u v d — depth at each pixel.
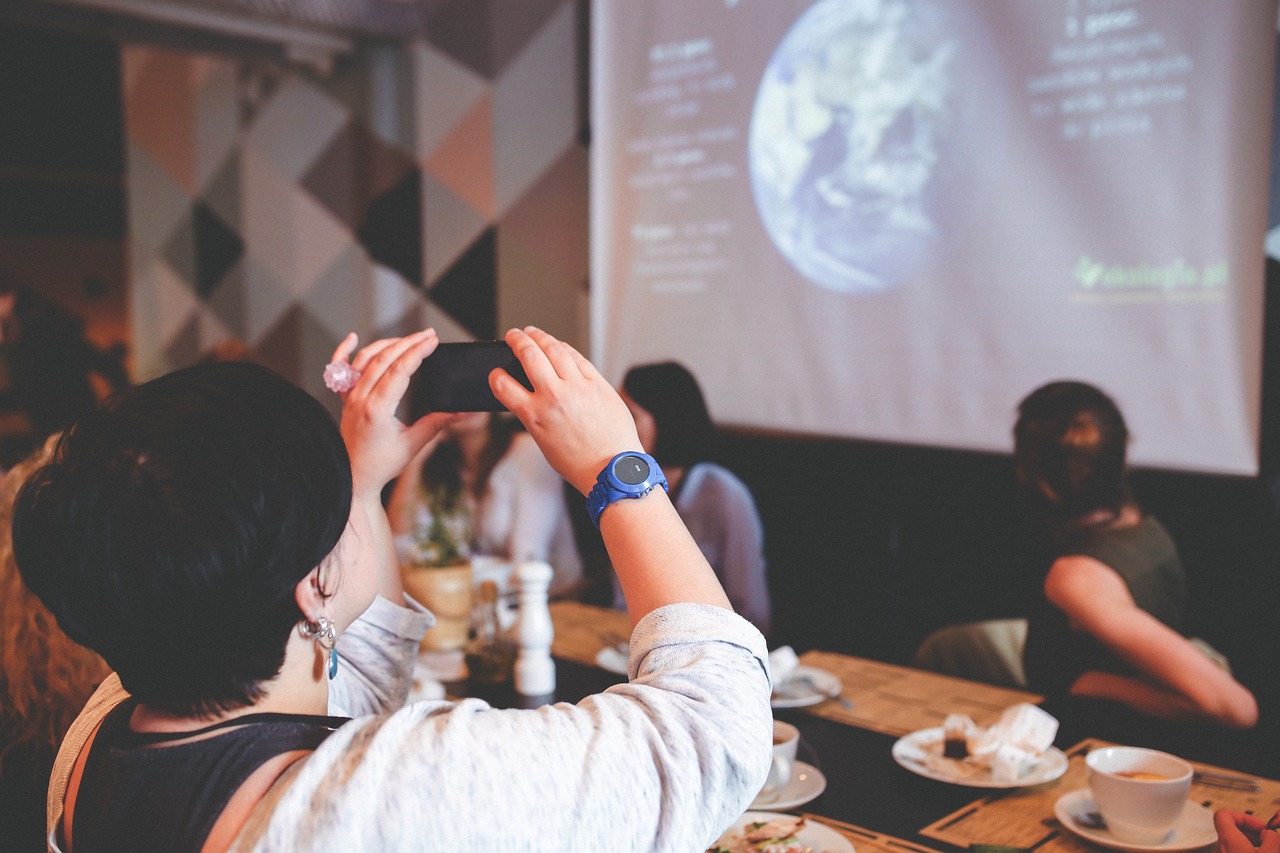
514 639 1.67
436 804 0.53
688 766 0.56
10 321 4.64
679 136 3.23
